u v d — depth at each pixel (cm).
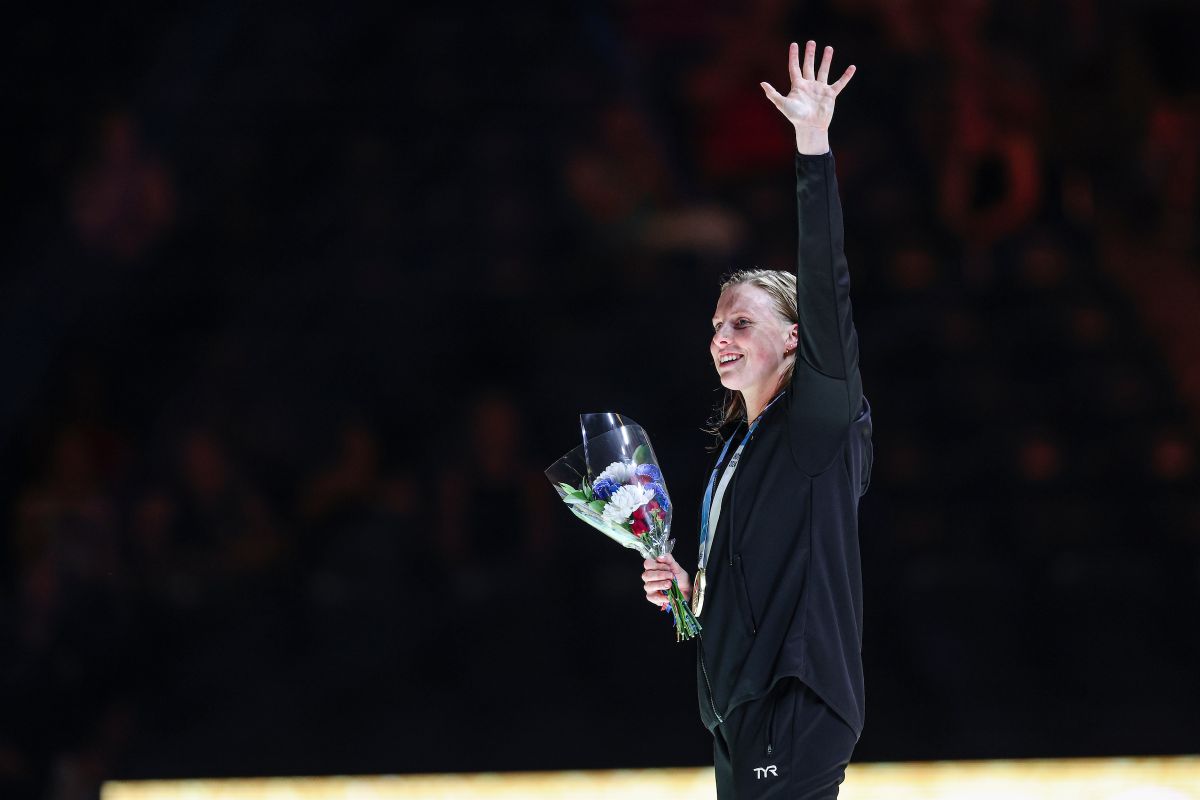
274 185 3603
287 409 3266
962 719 2527
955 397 3219
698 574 1107
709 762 2427
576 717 2577
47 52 3628
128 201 3509
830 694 1024
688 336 3325
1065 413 3200
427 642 2714
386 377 3319
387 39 3781
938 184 3528
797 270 1033
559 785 2308
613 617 2722
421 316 3406
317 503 3014
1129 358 3300
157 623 2714
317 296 3453
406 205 3594
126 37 3672
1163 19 3547
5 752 2503
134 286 3453
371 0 3794
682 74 3662
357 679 2667
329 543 2956
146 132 3594
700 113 3612
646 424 3198
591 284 3447
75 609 2673
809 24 3681
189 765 2497
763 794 1024
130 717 2591
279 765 2478
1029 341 3312
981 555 2873
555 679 2653
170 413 3250
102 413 3259
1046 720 2528
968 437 3156
